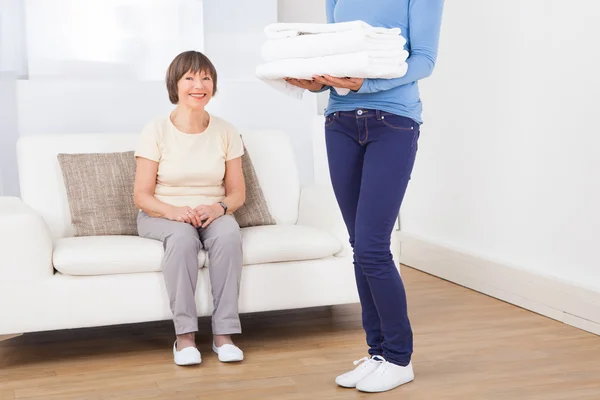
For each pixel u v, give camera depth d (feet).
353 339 9.70
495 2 11.69
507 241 11.78
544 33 10.73
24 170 10.24
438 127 13.37
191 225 9.14
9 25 15.85
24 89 12.71
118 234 9.91
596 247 9.99
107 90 13.10
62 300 8.75
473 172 12.50
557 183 10.65
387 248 7.50
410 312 11.00
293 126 13.87
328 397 7.68
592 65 9.88
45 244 8.71
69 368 8.70
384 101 7.28
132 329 10.27
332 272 9.71
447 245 13.15
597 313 9.77
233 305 8.96
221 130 9.71
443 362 8.73
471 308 11.20
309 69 7.16
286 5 19.10
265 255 9.36
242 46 16.76
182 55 9.36
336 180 7.78
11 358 9.10
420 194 14.10
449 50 12.89
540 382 8.06
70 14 14.11
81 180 10.05
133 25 14.49
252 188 10.55
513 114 11.48
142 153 9.39
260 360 8.90
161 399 7.69
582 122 10.11
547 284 10.66
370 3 7.42
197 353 8.76
